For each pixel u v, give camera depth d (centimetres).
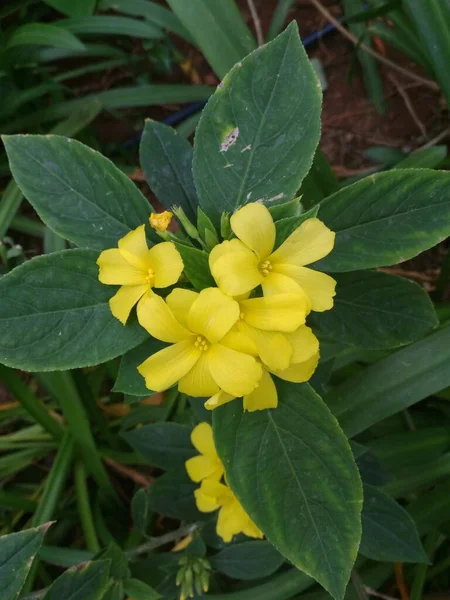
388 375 27
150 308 17
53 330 19
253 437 19
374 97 44
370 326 24
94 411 37
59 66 48
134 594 26
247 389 17
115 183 21
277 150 20
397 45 40
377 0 40
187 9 30
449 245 41
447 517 29
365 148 44
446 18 27
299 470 19
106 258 18
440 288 38
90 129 45
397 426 33
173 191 24
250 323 17
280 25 42
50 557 33
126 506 40
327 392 28
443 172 20
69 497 39
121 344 19
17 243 45
